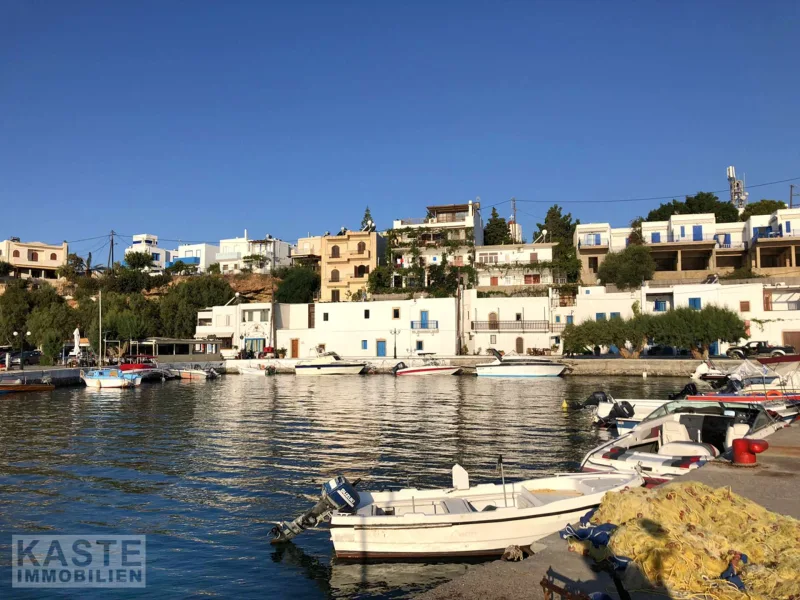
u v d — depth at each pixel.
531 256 79.44
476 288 77.12
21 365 58.41
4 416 32.19
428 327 68.31
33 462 20.00
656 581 4.31
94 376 50.25
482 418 29.59
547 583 4.47
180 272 106.62
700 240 74.94
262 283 94.31
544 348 66.25
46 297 81.06
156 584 10.61
